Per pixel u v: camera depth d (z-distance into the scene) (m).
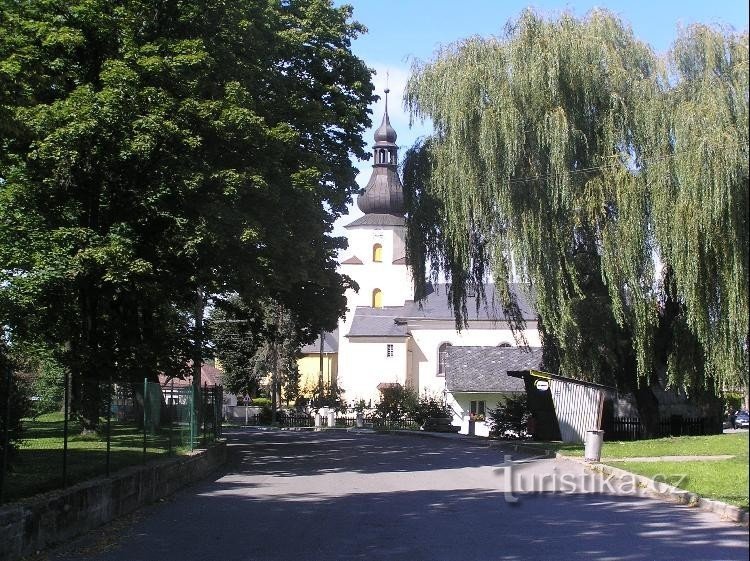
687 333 27.78
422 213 31.52
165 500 15.74
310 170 23.31
